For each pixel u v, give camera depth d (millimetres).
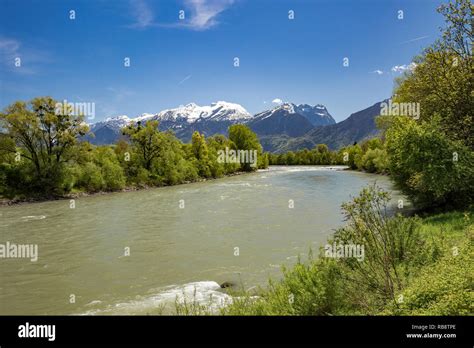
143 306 12758
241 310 8539
